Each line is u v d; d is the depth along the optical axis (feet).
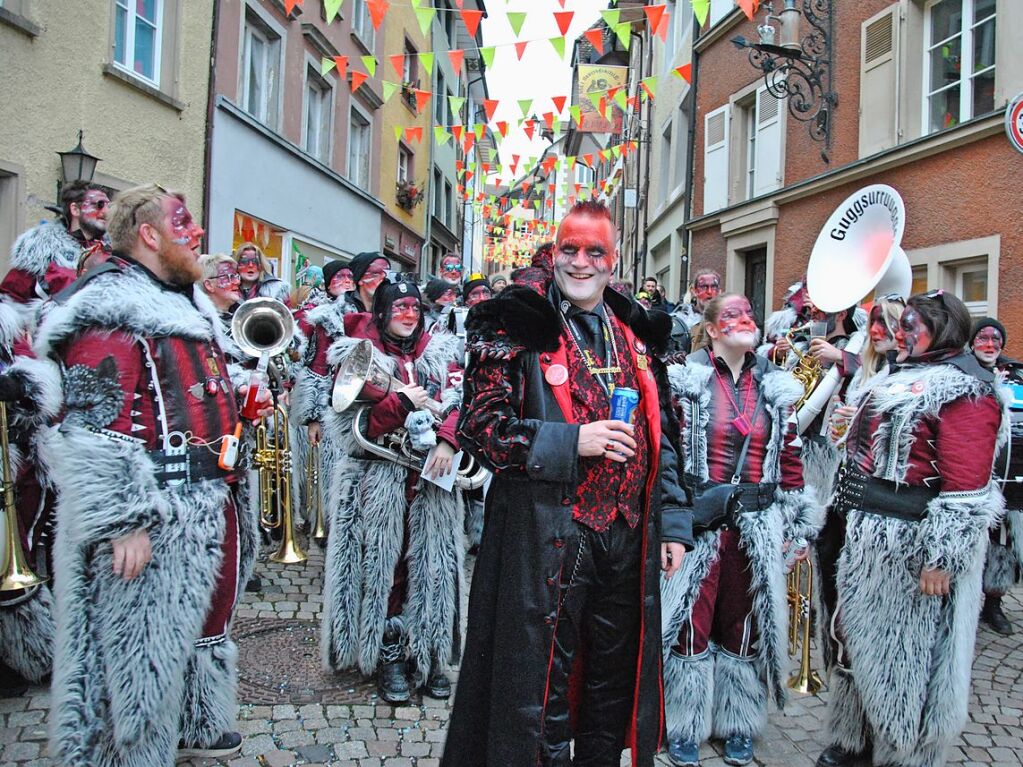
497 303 7.07
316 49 43.86
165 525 7.85
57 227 13.65
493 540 7.10
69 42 24.41
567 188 107.65
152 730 7.93
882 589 9.46
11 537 10.23
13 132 22.43
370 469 11.41
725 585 10.41
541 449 6.60
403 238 67.36
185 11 30.40
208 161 32.09
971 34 23.99
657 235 57.47
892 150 25.98
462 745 7.02
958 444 8.96
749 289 38.22
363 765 9.48
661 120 56.54
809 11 29.53
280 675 11.89
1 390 9.99
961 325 9.52
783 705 10.76
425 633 11.28
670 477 7.99
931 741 9.36
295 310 20.16
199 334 8.37
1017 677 13.29
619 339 7.68
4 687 10.84
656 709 7.38
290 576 16.70
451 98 31.32
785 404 10.65
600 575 7.33
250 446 9.86
